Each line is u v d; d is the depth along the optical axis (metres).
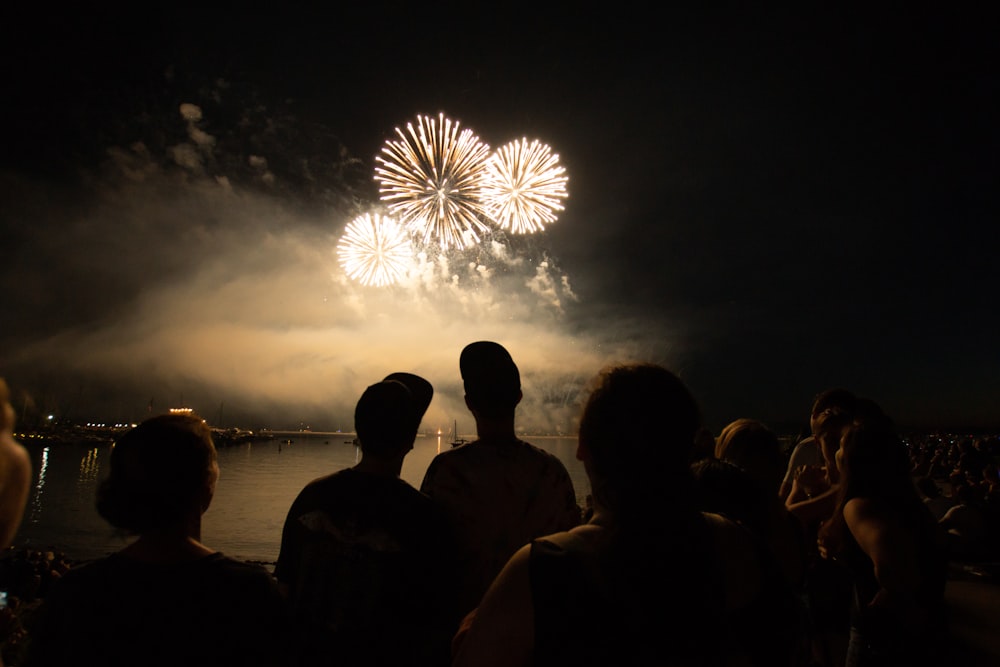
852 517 3.08
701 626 1.37
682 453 1.56
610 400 1.57
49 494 67.19
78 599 1.95
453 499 2.98
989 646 4.86
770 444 3.27
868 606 3.11
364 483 2.81
